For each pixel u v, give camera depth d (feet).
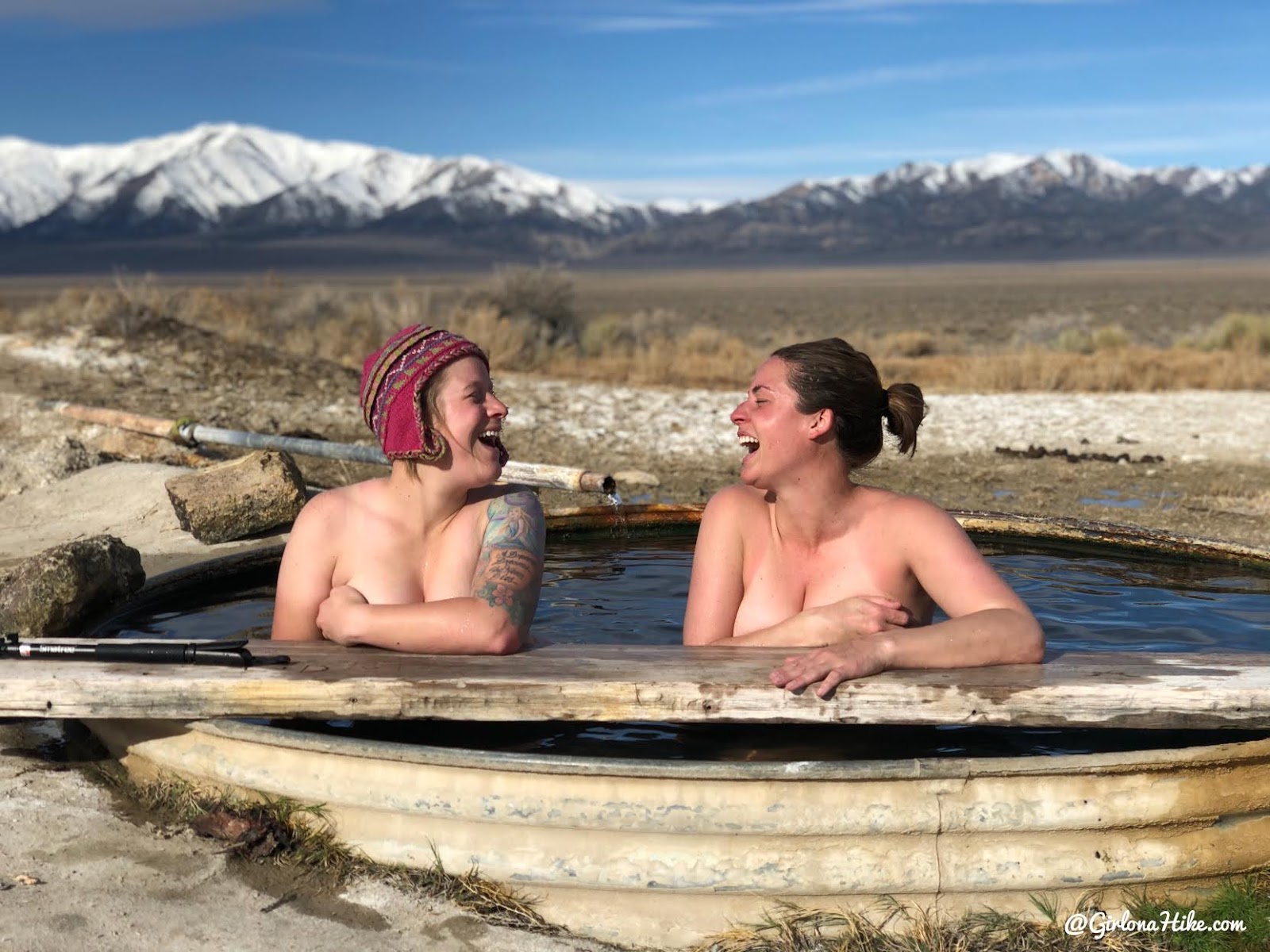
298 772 5.41
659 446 20.18
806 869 4.92
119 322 27.32
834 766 4.82
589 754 5.58
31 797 5.92
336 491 6.45
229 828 5.43
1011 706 5.11
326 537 6.30
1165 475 18.10
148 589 8.13
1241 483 17.37
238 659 5.54
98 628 7.64
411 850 5.22
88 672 5.48
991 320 97.25
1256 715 5.11
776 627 6.02
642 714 5.20
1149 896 5.04
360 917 4.97
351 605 5.98
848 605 5.92
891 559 6.08
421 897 5.08
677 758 5.54
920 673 5.33
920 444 20.86
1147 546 9.68
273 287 42.55
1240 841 5.10
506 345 34.73
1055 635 7.45
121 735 6.05
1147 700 5.10
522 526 6.22
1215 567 9.34
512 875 5.09
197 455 16.17
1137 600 8.38
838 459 6.00
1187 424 23.26
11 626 7.64
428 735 5.85
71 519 13.25
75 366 24.23
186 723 5.63
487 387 6.17
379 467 16.98
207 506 12.20
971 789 4.89
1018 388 31.30
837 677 5.16
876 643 5.34
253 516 12.37
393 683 5.27
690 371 33.37
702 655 5.74
